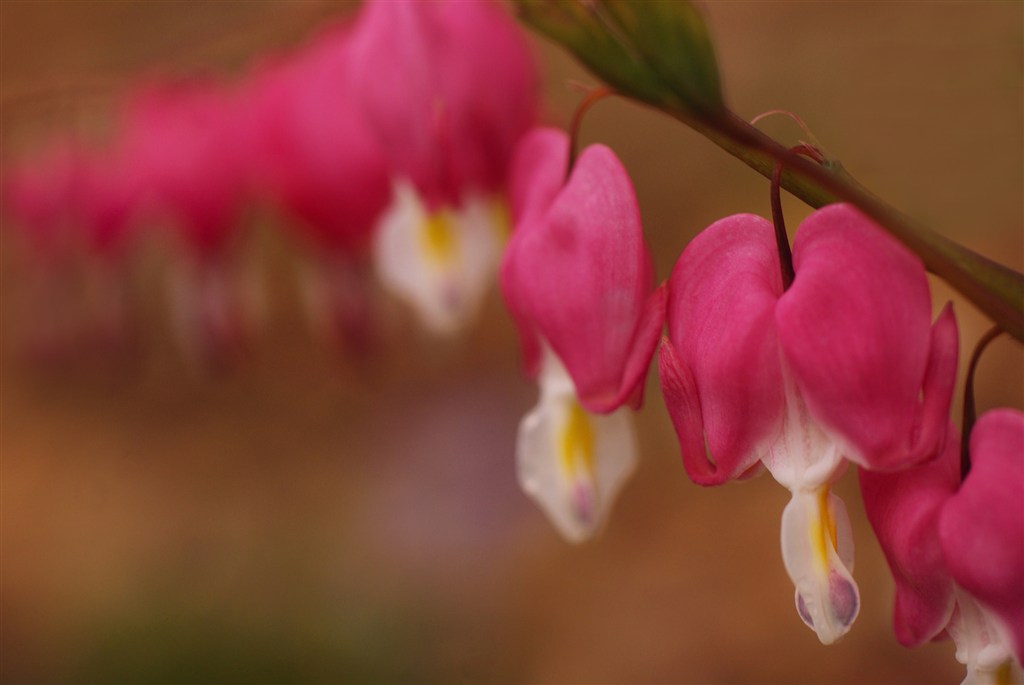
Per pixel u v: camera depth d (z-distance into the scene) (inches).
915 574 8.9
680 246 27.7
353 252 13.4
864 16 19.5
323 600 29.5
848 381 8.7
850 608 8.8
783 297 8.8
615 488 9.6
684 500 28.1
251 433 34.8
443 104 10.6
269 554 31.0
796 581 8.8
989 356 21.8
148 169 15.3
